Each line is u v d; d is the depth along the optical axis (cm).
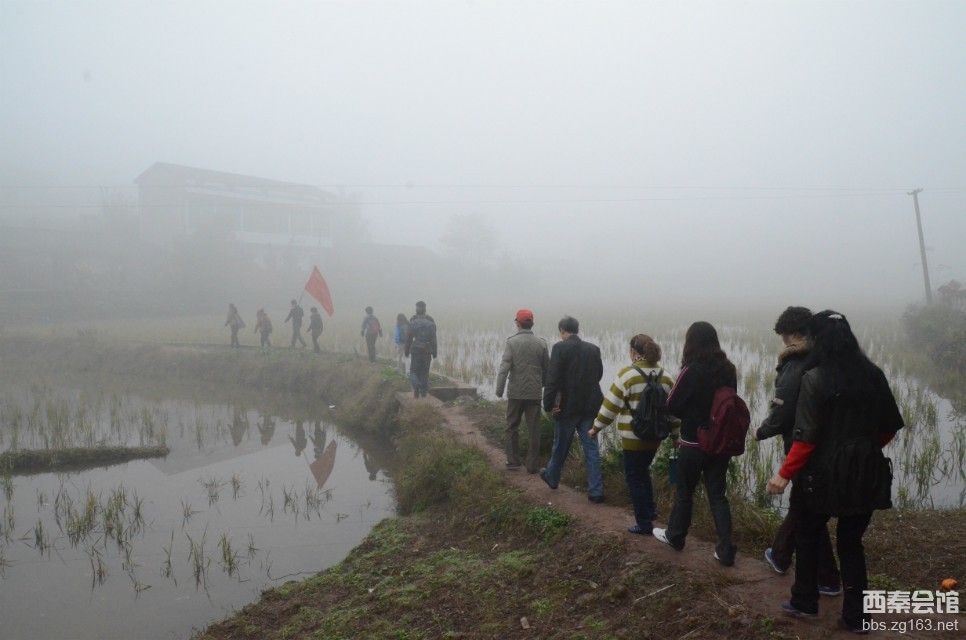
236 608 586
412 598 521
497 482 709
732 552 459
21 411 1490
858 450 338
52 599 606
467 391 1298
